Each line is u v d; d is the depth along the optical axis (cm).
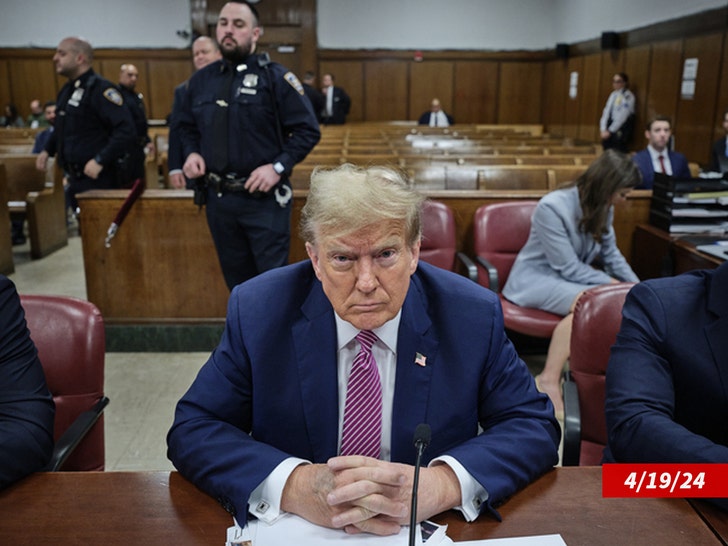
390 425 120
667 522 104
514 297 310
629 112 966
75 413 153
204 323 372
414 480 99
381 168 109
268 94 289
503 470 111
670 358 135
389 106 1395
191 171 296
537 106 1405
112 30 1311
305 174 454
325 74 1373
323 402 120
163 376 344
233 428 120
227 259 315
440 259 320
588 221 288
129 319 371
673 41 849
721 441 135
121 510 107
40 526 103
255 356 120
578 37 1199
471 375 121
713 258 279
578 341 172
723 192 329
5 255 530
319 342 120
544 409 126
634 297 144
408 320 120
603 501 110
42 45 1312
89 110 436
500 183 451
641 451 122
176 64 1330
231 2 285
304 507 105
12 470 113
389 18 1350
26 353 132
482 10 1350
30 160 610
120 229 358
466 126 1276
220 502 109
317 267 110
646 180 503
